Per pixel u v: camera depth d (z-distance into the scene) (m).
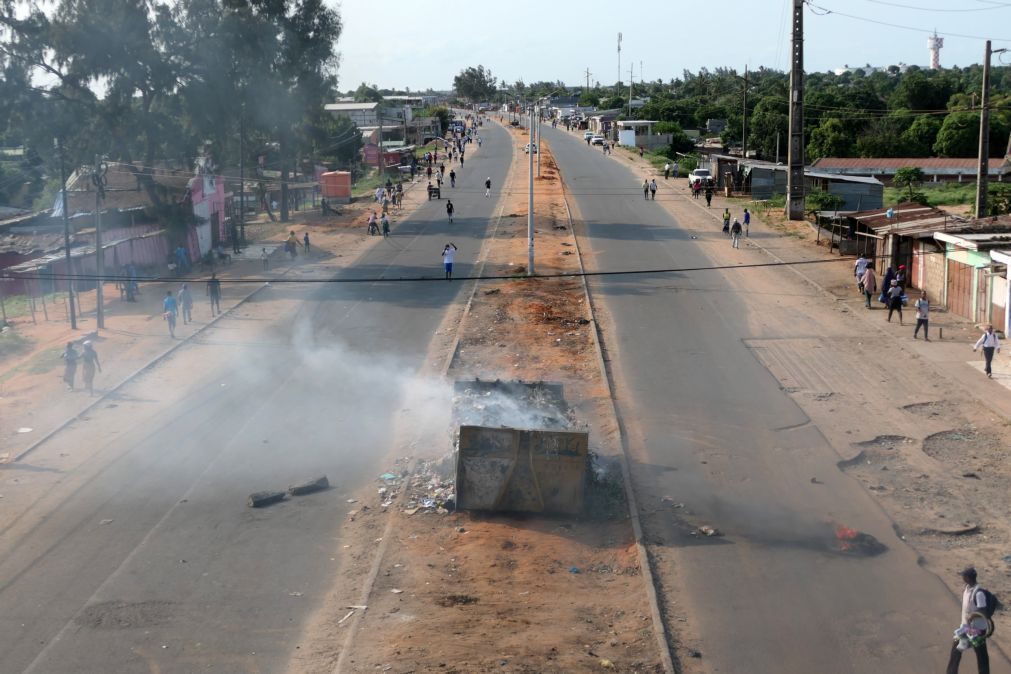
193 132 54.25
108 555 16.27
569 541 16.80
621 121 143.25
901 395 25.53
